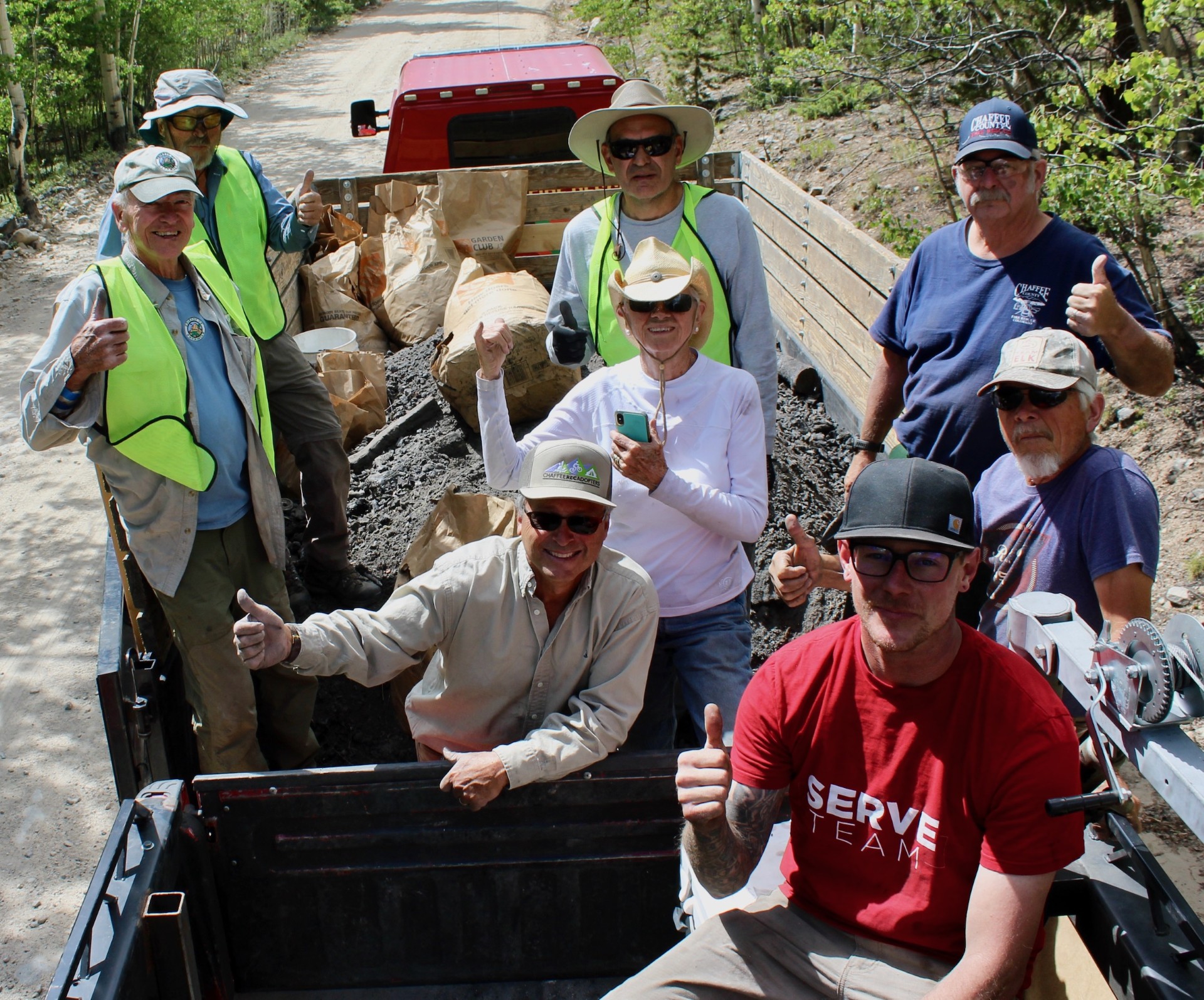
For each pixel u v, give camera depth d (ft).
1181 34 20.26
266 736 11.55
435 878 8.92
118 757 9.34
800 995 7.00
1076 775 6.36
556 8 97.14
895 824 6.68
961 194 10.44
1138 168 18.39
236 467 10.78
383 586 14.33
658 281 9.82
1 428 26.58
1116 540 8.19
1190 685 5.45
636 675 9.02
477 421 16.80
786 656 7.06
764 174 20.93
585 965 9.27
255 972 9.18
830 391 17.35
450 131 23.79
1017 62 22.53
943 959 6.72
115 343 9.29
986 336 10.52
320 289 20.48
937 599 6.28
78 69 53.47
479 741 9.41
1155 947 6.64
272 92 70.49
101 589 20.20
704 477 10.09
